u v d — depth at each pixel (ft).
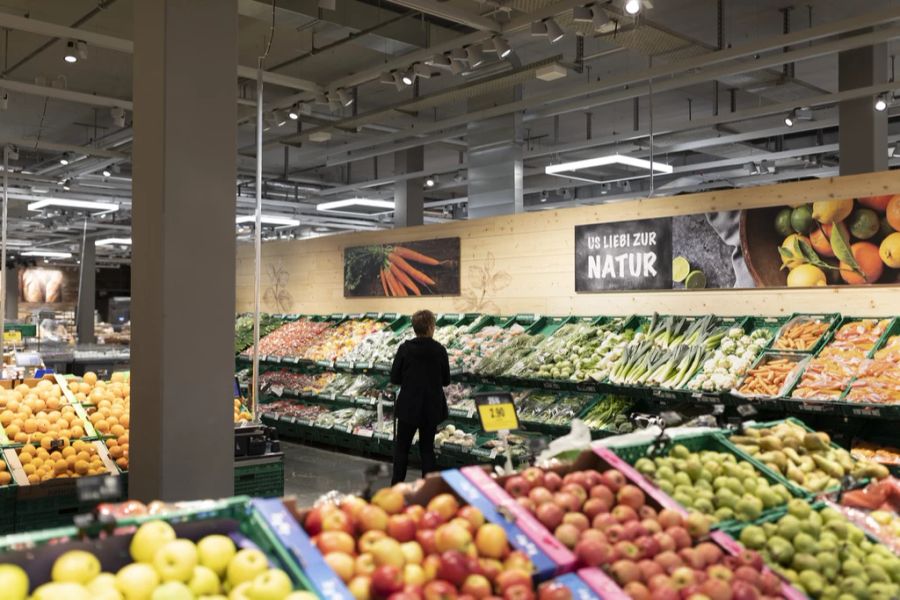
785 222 21.38
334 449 31.24
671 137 44.42
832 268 20.52
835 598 8.98
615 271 25.30
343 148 44.34
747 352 20.34
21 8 28.91
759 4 29.12
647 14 30.07
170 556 6.40
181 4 14.47
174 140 14.34
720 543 9.04
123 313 114.42
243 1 24.76
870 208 19.86
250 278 44.70
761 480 10.78
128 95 40.68
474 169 37.01
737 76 33.73
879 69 31.01
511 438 23.44
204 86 14.76
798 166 50.39
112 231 77.30
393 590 6.68
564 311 26.91
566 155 50.96
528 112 36.37
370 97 40.83
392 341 30.55
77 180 52.26
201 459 14.52
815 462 12.26
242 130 46.44
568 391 24.30
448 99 32.86
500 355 25.36
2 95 32.27
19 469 16.76
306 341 35.19
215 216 14.83
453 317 30.27
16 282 107.24
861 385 17.29
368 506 7.85
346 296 36.96
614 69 36.65
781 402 18.13
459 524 7.77
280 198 60.23
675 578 7.95
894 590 9.11
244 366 38.75
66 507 16.80
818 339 19.47
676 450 10.81
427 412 21.68
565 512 8.63
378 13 28.50
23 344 51.55
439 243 31.55
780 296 21.53
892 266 19.47
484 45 25.98
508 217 28.84
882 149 31.50
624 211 25.13
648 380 21.30
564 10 23.57
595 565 7.89
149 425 14.37
